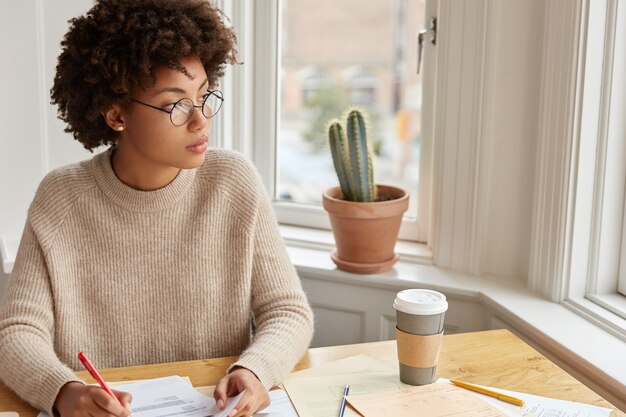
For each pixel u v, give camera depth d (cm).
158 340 140
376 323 198
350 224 189
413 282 189
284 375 123
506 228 191
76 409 106
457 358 132
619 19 159
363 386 120
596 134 165
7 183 214
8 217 215
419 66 210
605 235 169
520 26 179
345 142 189
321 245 219
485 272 196
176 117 122
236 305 142
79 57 125
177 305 140
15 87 209
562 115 166
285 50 241
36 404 113
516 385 122
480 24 181
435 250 202
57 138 216
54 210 135
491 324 181
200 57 129
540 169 175
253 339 133
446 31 188
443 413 110
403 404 113
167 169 134
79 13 212
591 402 116
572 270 170
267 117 233
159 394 115
